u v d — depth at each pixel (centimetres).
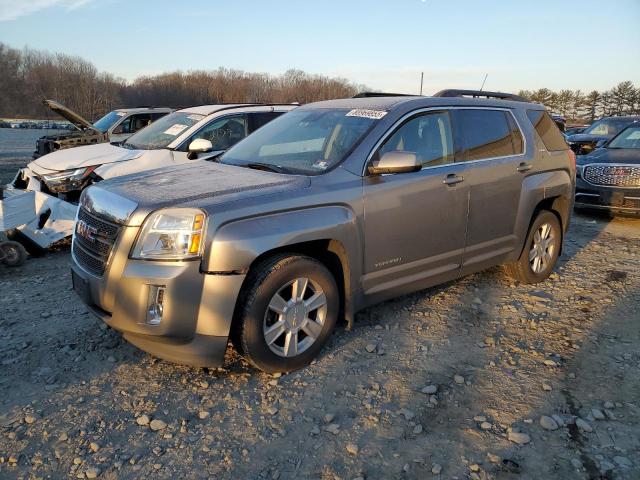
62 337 409
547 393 344
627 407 329
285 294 354
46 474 264
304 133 438
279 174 384
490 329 438
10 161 1906
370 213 382
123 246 321
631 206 851
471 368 374
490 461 279
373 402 330
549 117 568
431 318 456
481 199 462
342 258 374
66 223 632
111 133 1191
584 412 323
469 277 564
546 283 555
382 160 378
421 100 441
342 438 296
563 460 280
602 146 1002
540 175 521
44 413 312
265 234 329
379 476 267
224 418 312
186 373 359
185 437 294
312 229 347
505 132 498
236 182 364
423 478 266
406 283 422
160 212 318
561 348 407
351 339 412
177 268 311
